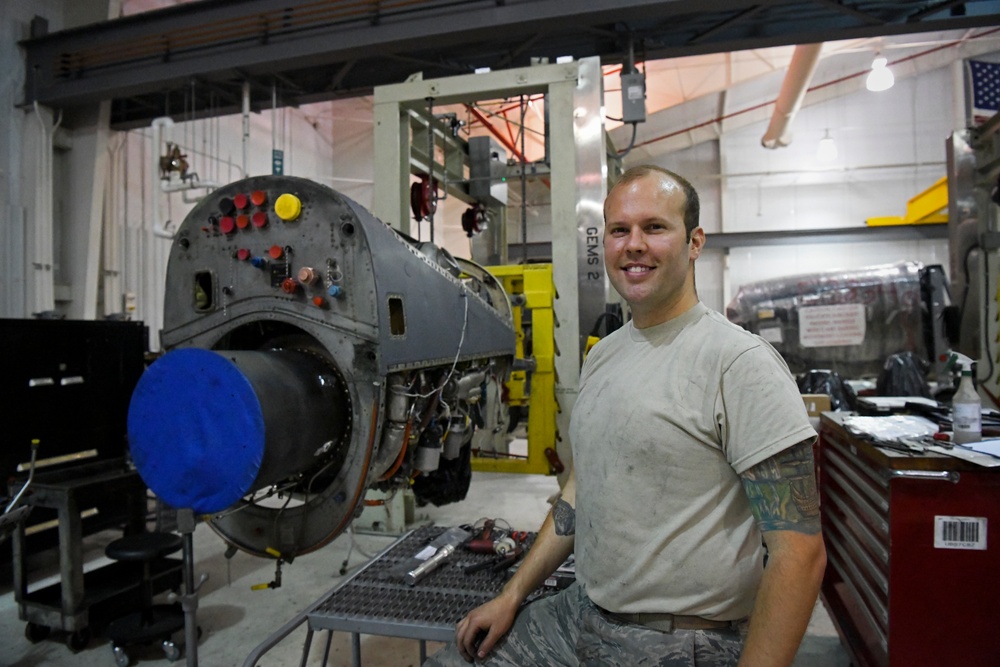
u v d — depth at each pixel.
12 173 4.96
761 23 4.90
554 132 3.80
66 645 2.65
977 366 5.10
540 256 11.23
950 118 11.61
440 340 2.16
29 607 2.61
